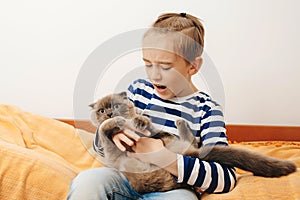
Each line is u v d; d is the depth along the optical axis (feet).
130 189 2.90
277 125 6.15
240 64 6.14
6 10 6.45
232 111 6.22
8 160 3.28
